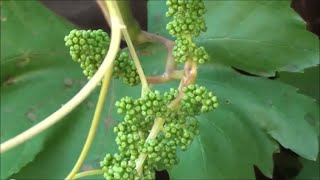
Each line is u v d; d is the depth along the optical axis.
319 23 0.34
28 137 0.16
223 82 0.29
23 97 0.30
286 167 0.31
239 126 0.28
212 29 0.29
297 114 0.28
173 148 0.17
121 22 0.19
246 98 0.28
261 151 0.28
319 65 0.30
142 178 0.17
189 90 0.17
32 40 0.31
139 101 0.17
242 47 0.29
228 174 0.27
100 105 0.18
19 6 0.31
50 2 0.37
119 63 0.19
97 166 0.28
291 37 0.29
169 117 0.17
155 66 0.29
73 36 0.18
